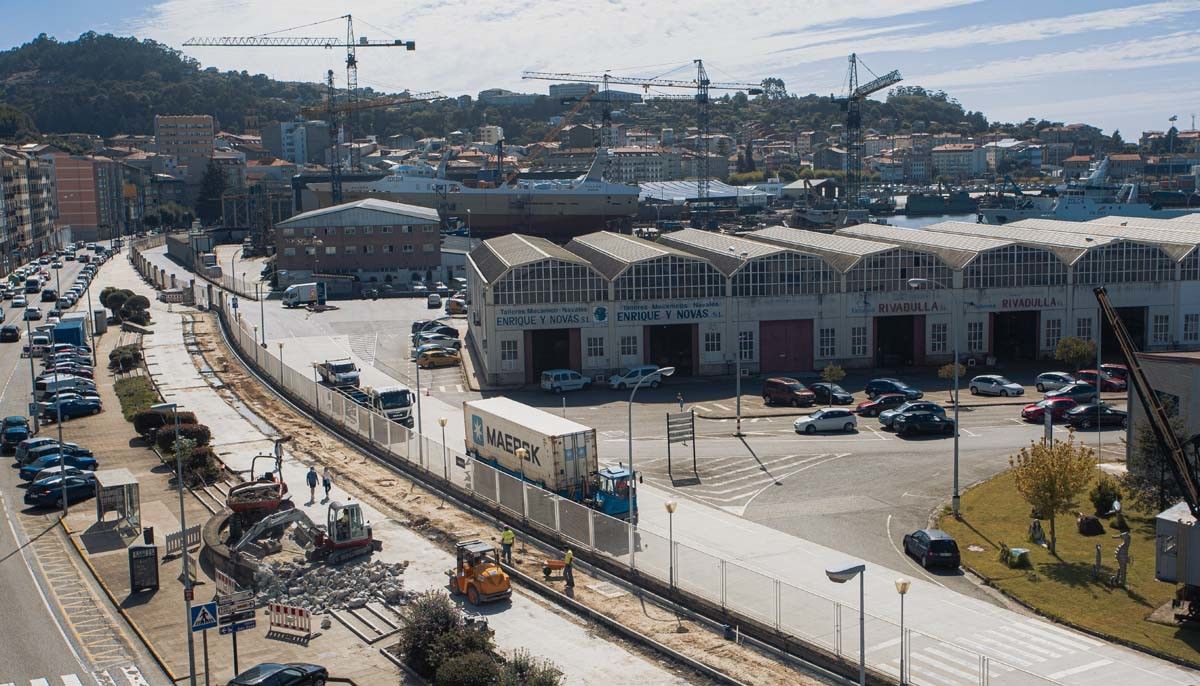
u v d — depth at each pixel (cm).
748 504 6669
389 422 7844
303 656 4659
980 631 4759
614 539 5522
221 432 8700
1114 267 11331
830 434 8412
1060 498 5700
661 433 8525
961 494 6769
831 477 7219
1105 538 5894
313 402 9325
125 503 6359
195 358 11856
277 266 17762
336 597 5269
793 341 11031
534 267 10512
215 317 14575
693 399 9838
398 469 7675
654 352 11062
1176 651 4522
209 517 6544
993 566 5541
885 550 5831
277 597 5278
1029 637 4703
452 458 7019
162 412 8400
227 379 10775
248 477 7394
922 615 4931
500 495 6450
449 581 5462
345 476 7481
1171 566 4816
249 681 4141
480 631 4662
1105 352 11450
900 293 11100
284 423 9031
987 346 11238
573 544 5806
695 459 7694
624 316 10706
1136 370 5184
